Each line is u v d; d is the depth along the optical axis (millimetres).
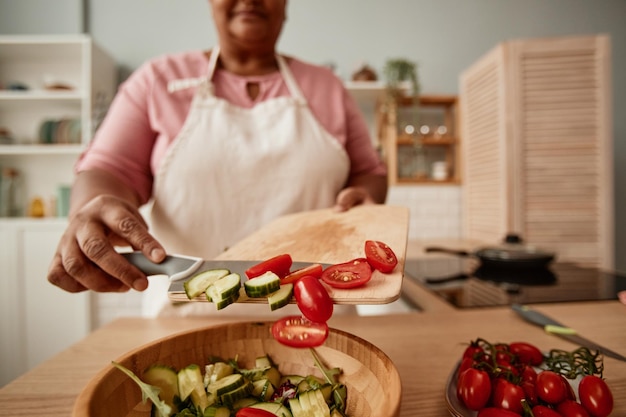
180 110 926
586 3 2582
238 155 910
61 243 525
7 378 2057
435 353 586
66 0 2357
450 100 2344
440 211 2379
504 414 365
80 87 2355
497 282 1155
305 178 933
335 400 384
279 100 962
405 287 1133
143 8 2426
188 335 428
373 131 2473
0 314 2045
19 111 2346
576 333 645
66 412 441
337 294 379
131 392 363
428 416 427
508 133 1859
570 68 1824
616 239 2592
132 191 858
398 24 2514
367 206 674
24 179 2346
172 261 475
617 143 2590
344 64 2490
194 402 386
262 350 455
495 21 2551
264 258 507
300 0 2482
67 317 2076
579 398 407
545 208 1862
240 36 891
